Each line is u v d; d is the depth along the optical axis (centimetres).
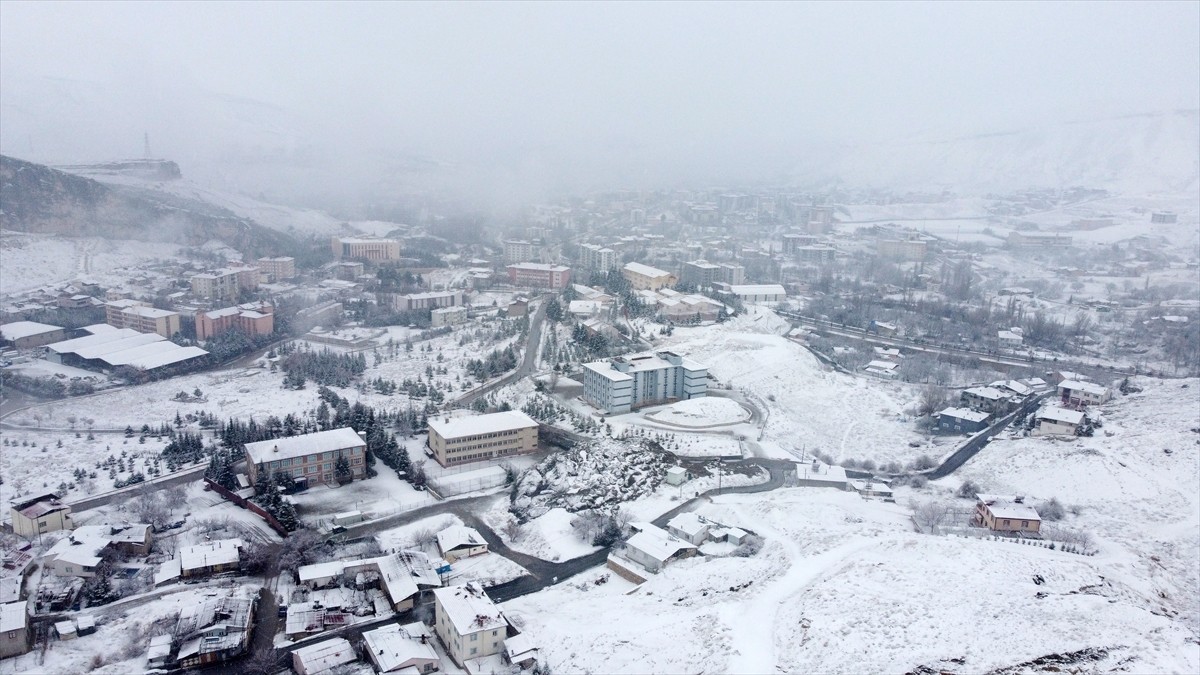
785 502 17075
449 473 19175
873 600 11181
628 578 14125
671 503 17250
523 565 14825
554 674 10850
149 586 13338
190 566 13638
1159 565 14238
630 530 15912
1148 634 9875
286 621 12338
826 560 13338
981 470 19925
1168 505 16988
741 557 14400
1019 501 16938
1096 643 9569
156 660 11219
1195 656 9338
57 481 18125
